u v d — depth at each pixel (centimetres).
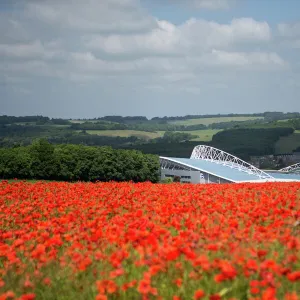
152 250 2194
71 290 2220
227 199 3956
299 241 2291
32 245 2589
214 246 2208
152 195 4509
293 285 1969
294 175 18562
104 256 2338
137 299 2030
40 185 5978
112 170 16450
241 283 2027
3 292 2214
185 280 2088
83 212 3650
